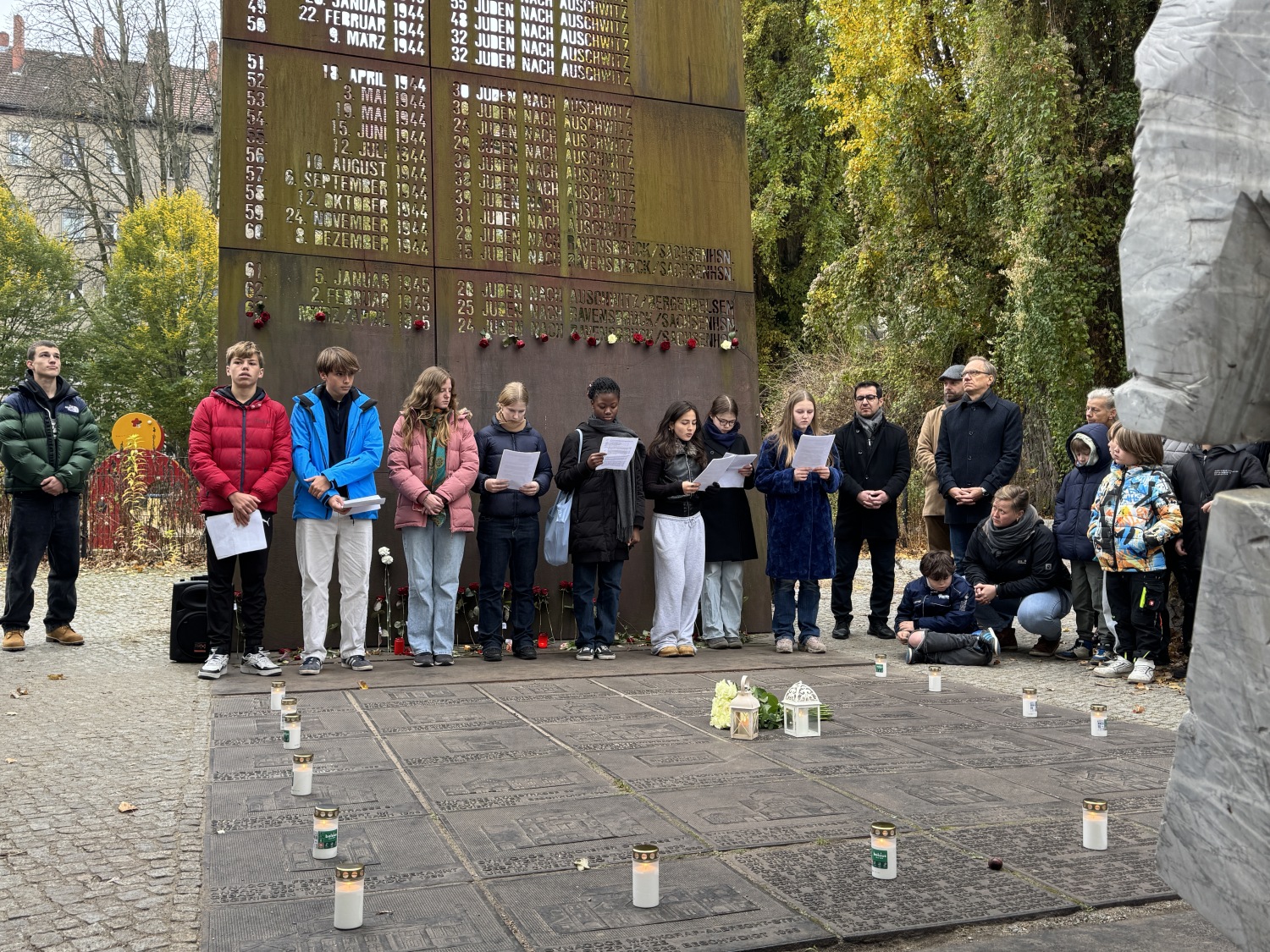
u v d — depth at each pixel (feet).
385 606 25.63
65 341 96.58
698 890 9.62
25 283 96.53
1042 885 9.80
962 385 30.45
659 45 29.43
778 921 8.91
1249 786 5.19
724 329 29.84
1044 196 40.57
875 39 54.60
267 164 24.98
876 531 29.50
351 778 13.67
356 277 25.70
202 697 19.62
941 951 8.48
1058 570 25.94
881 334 69.00
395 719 17.54
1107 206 42.45
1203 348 5.19
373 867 10.30
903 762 14.56
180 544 50.16
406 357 26.12
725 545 26.73
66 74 97.86
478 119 27.17
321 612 22.52
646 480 26.13
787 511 26.27
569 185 28.12
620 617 28.22
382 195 26.05
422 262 26.37
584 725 17.08
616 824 11.63
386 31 26.27
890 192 54.49
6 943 8.61
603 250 28.48
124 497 49.39
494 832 11.38
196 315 94.32
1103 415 25.08
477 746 15.56
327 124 25.55
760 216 77.00
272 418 22.26
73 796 12.96
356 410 22.80
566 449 25.39
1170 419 5.34
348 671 22.70
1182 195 5.25
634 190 28.89
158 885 9.91
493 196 27.25
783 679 22.22
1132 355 5.55
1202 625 5.50
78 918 9.12
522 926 8.80
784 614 26.66
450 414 24.02
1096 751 15.30
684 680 21.89
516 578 24.97
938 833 11.39
